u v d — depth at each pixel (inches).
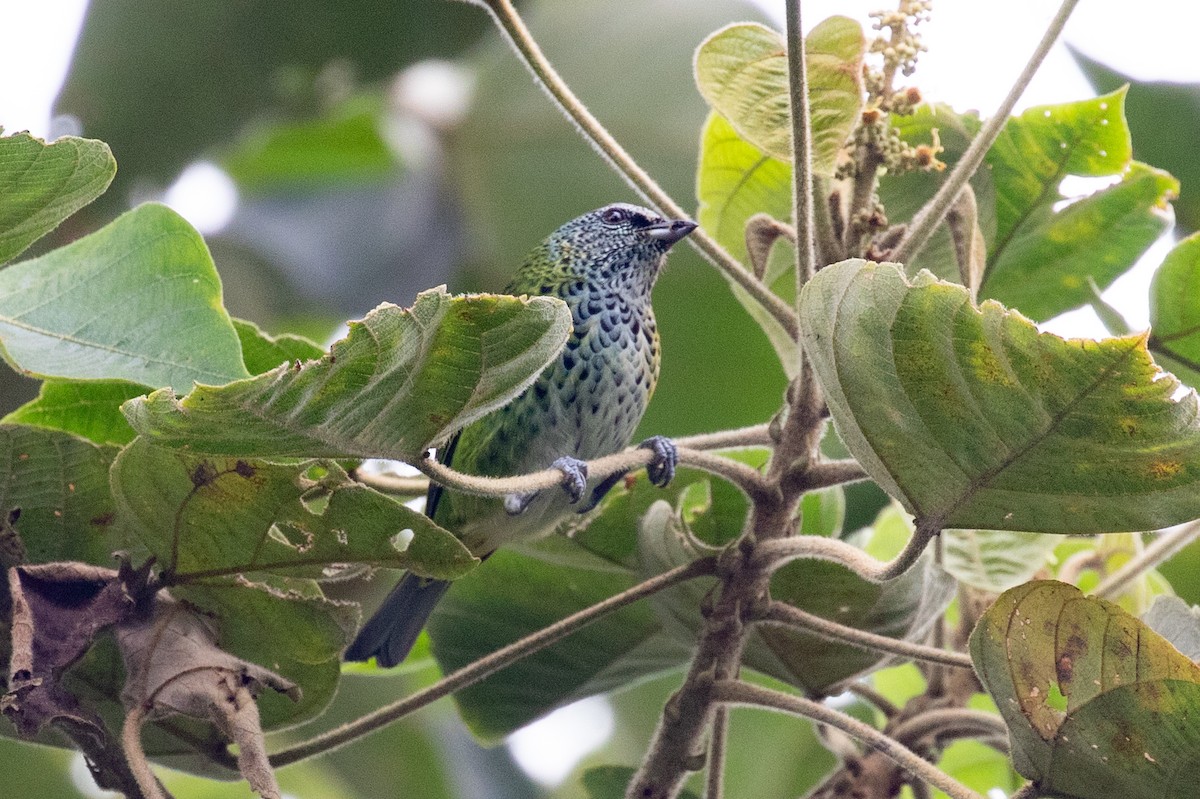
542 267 420.5
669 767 286.7
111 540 274.8
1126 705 240.5
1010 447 228.5
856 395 232.1
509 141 618.5
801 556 273.9
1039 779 253.4
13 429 262.7
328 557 263.3
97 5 514.3
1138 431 219.8
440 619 375.2
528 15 601.6
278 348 323.6
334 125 639.8
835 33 280.8
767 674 334.3
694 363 546.3
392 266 633.0
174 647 262.7
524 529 357.1
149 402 219.8
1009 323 213.0
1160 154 510.3
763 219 317.4
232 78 532.4
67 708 252.5
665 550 311.7
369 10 534.3
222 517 259.0
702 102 592.4
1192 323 332.2
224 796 489.7
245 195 644.7
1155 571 419.5
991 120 274.2
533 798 536.7
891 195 344.5
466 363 227.9
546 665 373.1
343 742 282.8
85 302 273.3
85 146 232.8
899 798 326.3
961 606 352.2
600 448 414.0
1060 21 270.2
